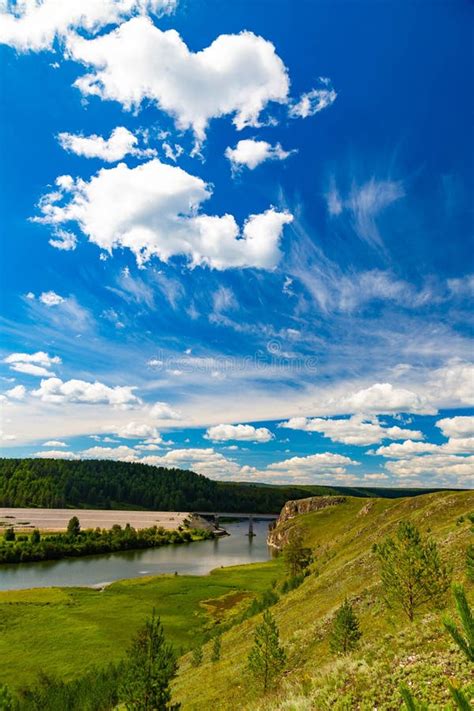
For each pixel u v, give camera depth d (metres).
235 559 176.88
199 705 33.09
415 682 14.74
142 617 84.62
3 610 88.19
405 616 30.45
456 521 66.06
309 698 17.45
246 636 52.31
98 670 55.22
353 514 196.62
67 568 149.62
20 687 52.25
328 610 47.84
